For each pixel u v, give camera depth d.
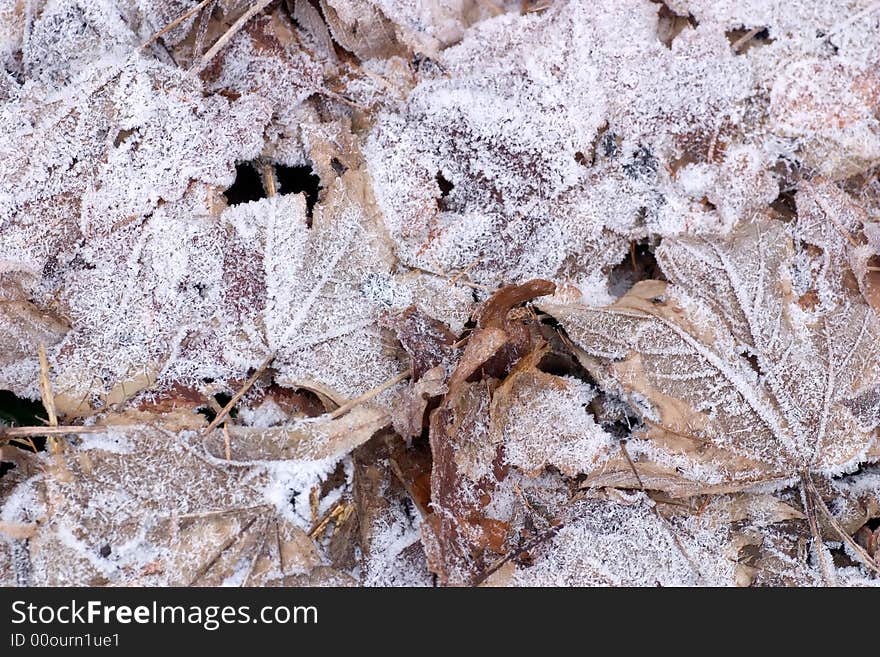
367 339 0.73
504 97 0.74
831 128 0.74
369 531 0.73
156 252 0.73
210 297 0.73
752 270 0.74
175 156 0.73
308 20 0.75
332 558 0.72
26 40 0.73
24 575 0.71
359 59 0.75
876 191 0.75
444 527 0.72
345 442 0.72
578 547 0.73
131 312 0.73
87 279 0.73
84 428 0.72
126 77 0.73
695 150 0.74
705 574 0.73
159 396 0.73
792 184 0.75
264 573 0.72
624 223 0.74
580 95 0.74
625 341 0.73
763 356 0.73
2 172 0.72
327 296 0.73
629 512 0.73
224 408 0.73
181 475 0.72
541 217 0.74
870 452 0.74
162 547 0.71
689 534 0.73
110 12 0.73
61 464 0.72
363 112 0.74
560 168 0.74
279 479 0.72
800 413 0.73
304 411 0.73
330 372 0.73
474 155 0.74
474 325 0.74
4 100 0.73
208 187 0.73
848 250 0.74
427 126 0.74
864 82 0.74
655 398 0.73
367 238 0.73
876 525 0.74
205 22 0.74
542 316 0.74
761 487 0.73
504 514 0.72
